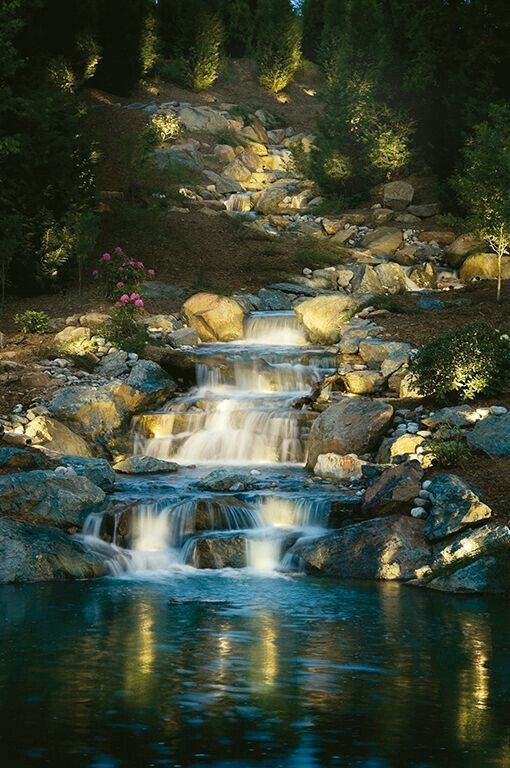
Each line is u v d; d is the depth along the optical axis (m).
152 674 9.06
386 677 9.05
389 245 29.45
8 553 13.32
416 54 34.06
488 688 8.74
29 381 19.62
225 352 21.42
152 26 42.31
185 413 19.20
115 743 7.37
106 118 36.84
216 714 8.02
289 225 32.03
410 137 34.81
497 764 7.07
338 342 22.83
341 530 14.13
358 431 17.31
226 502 14.83
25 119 25.78
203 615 11.31
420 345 20.77
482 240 28.00
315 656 9.71
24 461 15.83
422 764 7.06
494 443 15.79
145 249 28.33
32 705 8.19
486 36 32.19
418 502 14.44
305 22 48.56
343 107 33.66
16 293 25.72
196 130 39.62
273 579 13.42
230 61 47.28
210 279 26.78
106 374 20.53
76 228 25.34
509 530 13.33
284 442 18.44
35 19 32.12
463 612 11.61
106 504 14.84
